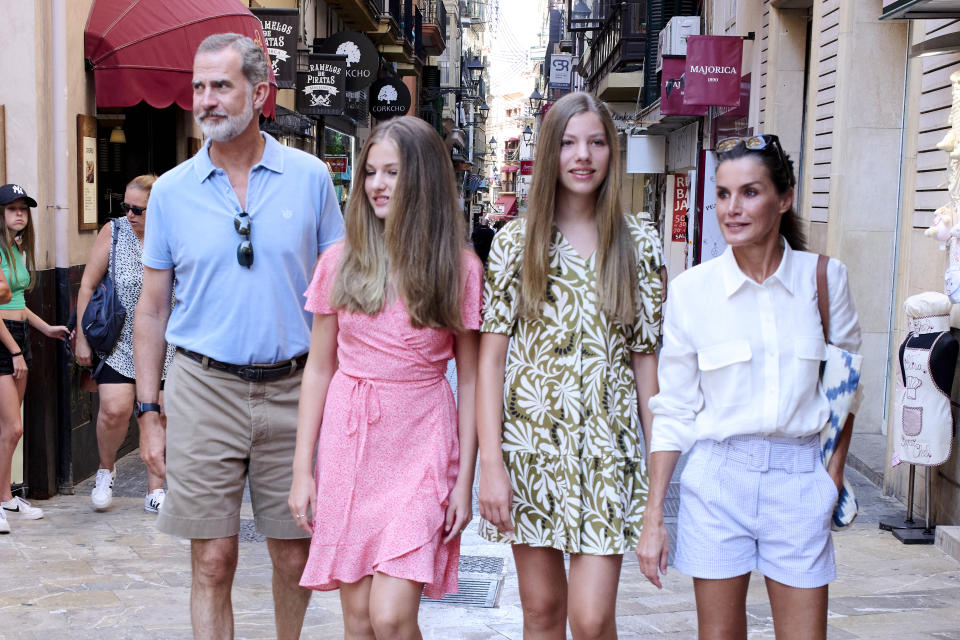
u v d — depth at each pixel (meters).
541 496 3.07
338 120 23.22
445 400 3.19
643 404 3.20
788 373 2.72
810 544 2.71
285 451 3.61
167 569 5.24
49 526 6.11
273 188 3.58
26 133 7.03
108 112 8.14
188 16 7.79
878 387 8.74
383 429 3.10
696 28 18.33
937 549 5.82
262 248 3.53
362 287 3.07
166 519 3.51
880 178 8.55
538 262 3.03
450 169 3.16
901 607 4.75
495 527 3.12
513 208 71.69
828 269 2.77
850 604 4.79
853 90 8.54
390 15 27.14
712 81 13.95
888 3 5.97
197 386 3.51
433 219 3.08
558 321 3.07
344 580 3.12
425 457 3.12
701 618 2.84
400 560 3.00
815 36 9.88
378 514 3.08
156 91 7.61
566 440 3.05
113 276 6.26
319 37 21.70
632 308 3.06
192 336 3.54
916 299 5.85
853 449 8.18
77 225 7.46
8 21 6.95
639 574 5.39
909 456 5.88
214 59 3.43
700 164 15.57
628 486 3.08
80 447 7.29
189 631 4.33
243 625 4.41
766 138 2.70
